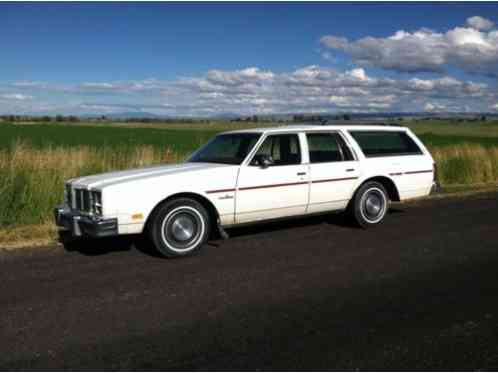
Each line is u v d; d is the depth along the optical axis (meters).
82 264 5.66
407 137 8.27
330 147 7.33
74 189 6.12
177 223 5.91
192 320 4.00
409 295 4.54
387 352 3.38
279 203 6.70
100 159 11.05
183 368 3.20
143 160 11.89
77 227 5.84
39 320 4.02
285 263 5.64
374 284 4.87
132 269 5.46
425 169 8.21
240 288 4.78
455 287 4.75
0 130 58.31
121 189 5.59
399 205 10.23
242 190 6.36
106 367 3.22
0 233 7.27
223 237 6.31
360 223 7.54
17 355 3.40
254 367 3.19
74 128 70.56
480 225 7.83
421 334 3.68
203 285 4.88
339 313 4.11
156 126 89.31
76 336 3.71
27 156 9.59
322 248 6.34
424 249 6.25
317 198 7.06
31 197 8.26
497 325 3.83
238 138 6.99
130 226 5.65
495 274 5.17
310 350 3.43
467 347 3.45
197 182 6.01
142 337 3.68
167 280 5.05
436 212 9.19
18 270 5.44
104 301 4.45
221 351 3.43
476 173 15.41
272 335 3.69
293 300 4.43
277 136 6.86
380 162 7.68
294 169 6.81
